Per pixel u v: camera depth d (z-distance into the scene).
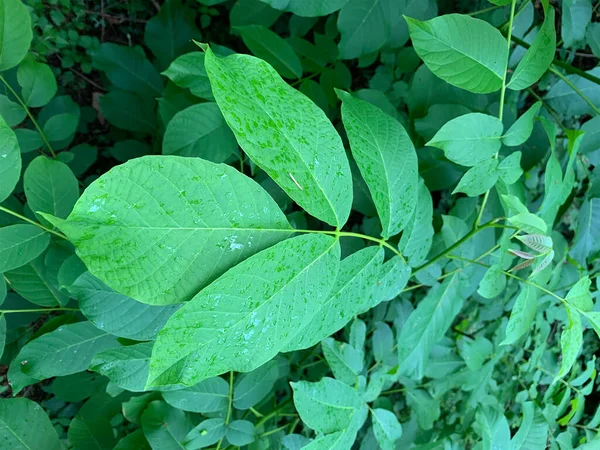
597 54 0.62
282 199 0.57
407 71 0.65
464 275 0.55
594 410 0.95
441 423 0.83
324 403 0.47
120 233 0.22
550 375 0.84
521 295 0.44
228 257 0.25
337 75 0.67
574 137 0.47
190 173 0.23
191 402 0.50
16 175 0.33
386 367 0.67
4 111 0.53
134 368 0.44
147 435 0.50
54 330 0.47
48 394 0.79
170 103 0.63
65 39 0.80
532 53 0.39
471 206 0.61
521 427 0.62
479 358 0.71
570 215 0.85
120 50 0.76
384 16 0.58
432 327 0.52
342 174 0.29
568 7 0.60
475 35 0.36
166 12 0.78
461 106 0.58
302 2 0.49
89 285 0.39
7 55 0.44
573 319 0.41
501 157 0.58
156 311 0.40
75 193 0.47
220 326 0.25
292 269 0.27
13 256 0.41
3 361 0.60
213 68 0.24
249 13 0.64
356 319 0.59
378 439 0.56
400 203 0.37
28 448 0.44
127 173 0.22
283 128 0.26
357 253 0.35
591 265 0.78
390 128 0.38
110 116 0.74
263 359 0.26
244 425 0.54
